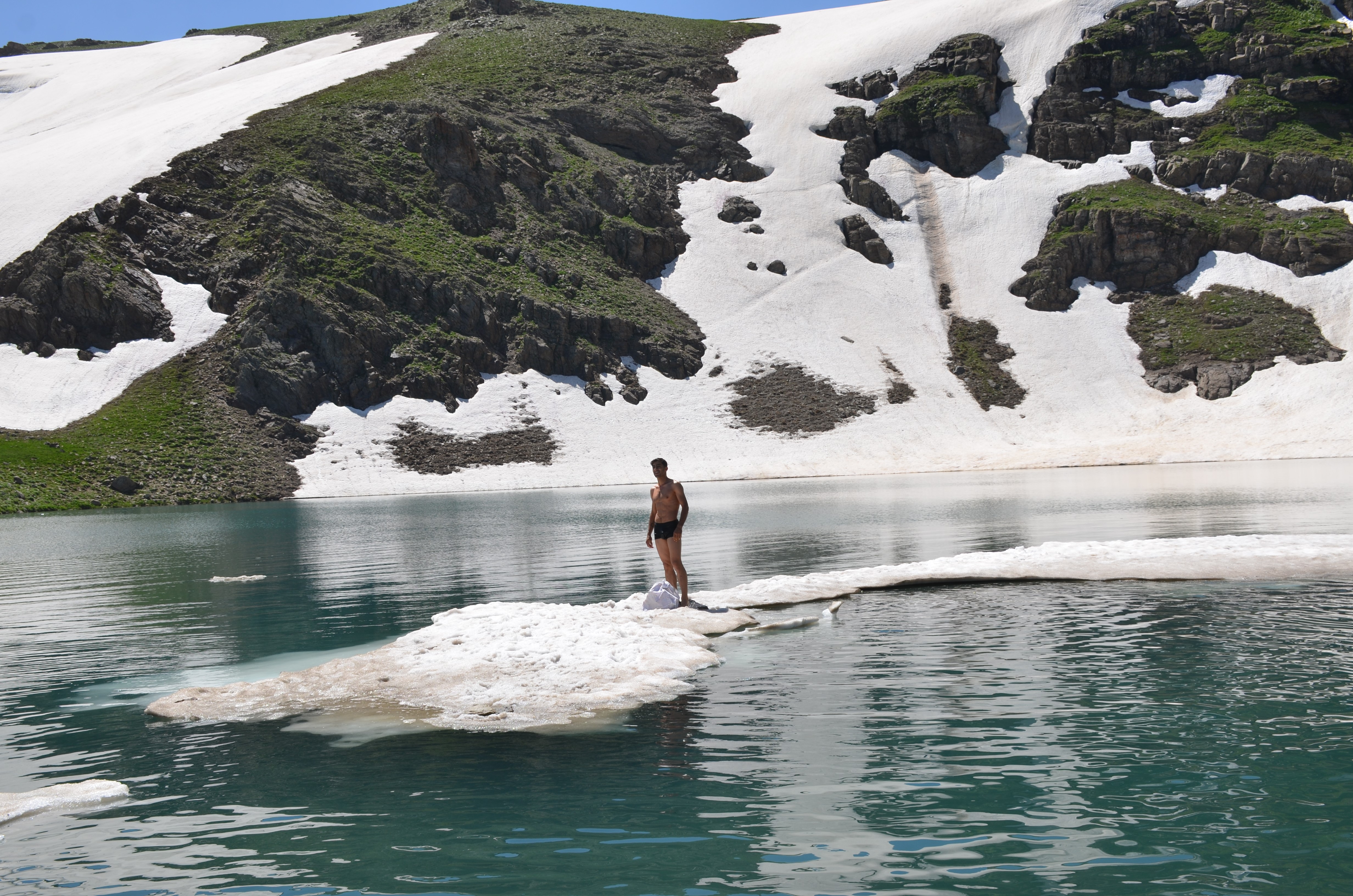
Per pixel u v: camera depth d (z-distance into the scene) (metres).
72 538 32.47
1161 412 76.69
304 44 159.75
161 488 57.38
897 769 6.52
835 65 125.38
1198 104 108.50
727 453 72.81
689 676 9.80
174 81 154.62
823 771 6.52
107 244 75.31
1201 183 100.62
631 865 5.01
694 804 5.94
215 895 4.74
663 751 7.19
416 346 76.44
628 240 97.06
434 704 8.89
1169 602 13.43
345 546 26.67
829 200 106.62
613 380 81.44
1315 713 7.62
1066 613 12.81
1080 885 4.58
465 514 39.66
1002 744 7.00
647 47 134.25
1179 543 18.69
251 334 70.75
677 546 13.93
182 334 72.19
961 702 8.31
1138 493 38.28
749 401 80.62
